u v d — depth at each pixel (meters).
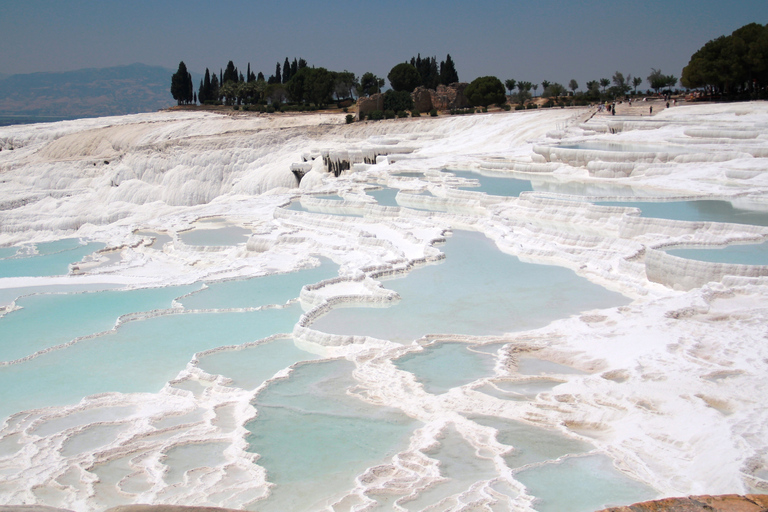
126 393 11.99
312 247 23.36
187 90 102.25
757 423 7.88
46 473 8.58
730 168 27.42
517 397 10.05
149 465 8.63
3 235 45.44
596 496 6.89
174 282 20.03
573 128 43.72
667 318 12.55
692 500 4.91
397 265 18.91
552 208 23.59
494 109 69.75
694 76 56.28
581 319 13.68
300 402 10.64
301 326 14.62
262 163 54.50
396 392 10.76
